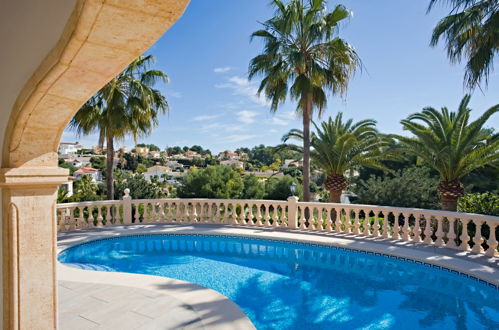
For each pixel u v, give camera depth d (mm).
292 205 10156
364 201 20688
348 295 5555
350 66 12625
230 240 9484
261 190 25719
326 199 25062
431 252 7320
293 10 12305
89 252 8469
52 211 2805
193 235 9914
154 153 112562
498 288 5398
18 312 2619
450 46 9719
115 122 12578
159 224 11000
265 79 13422
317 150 15367
